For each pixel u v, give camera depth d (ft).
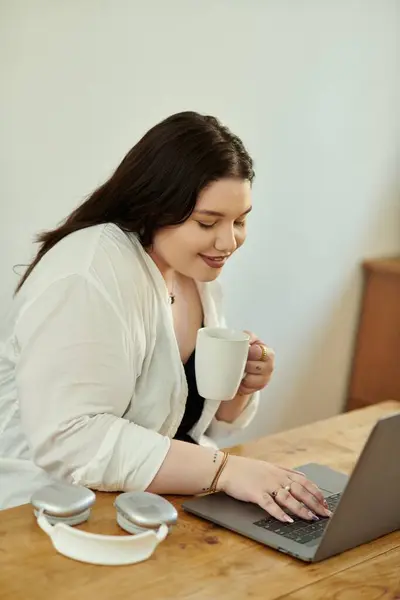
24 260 8.58
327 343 12.21
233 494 5.16
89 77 8.66
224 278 10.52
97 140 8.87
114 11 8.70
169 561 4.42
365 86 11.59
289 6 10.32
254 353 6.38
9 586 4.06
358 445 6.52
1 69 8.00
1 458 5.85
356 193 11.94
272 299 11.22
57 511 4.64
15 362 5.80
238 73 9.98
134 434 5.24
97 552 4.33
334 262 11.93
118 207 5.82
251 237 10.69
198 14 9.42
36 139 8.40
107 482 5.19
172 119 5.67
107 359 5.32
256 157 10.46
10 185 8.32
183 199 5.48
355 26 11.19
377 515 4.81
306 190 11.21
